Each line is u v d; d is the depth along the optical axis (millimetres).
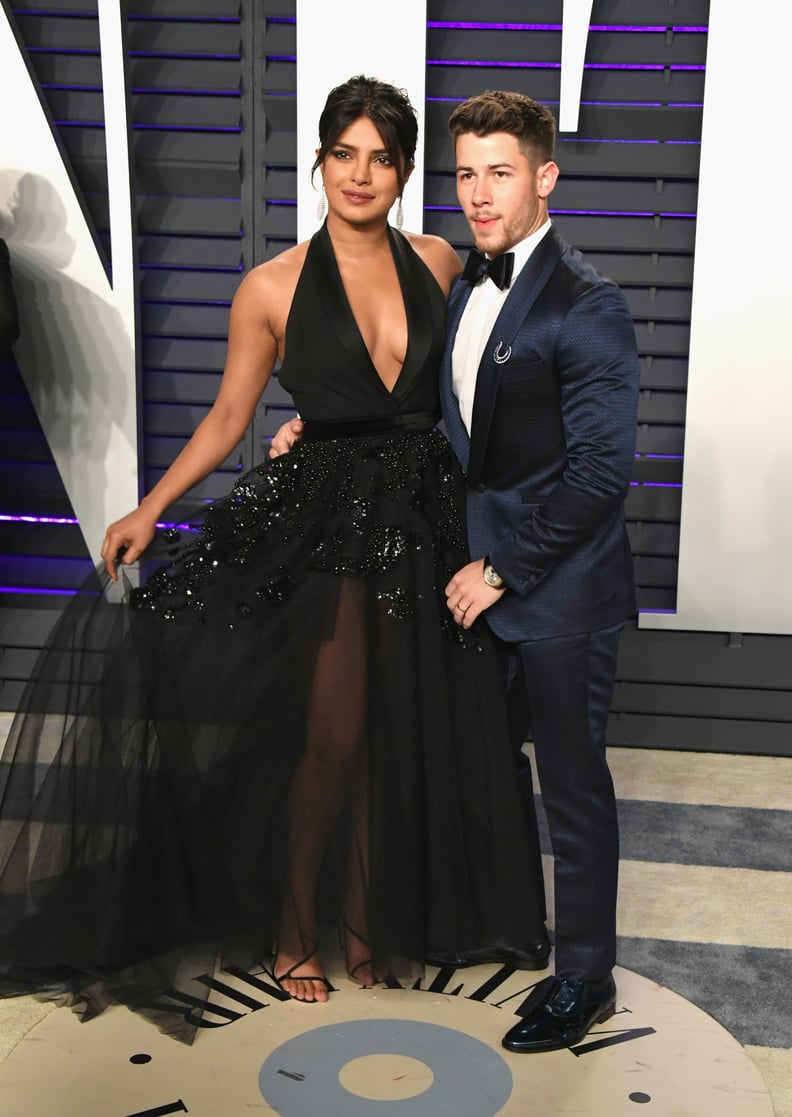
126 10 3260
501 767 2166
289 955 2156
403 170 2117
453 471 2205
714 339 3240
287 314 2178
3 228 3350
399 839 2070
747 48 3084
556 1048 1998
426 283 2201
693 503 3326
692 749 3428
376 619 2105
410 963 2080
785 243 3172
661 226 3285
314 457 2195
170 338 3471
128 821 2104
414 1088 1888
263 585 2150
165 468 3545
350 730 2086
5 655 3570
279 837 2100
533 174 1924
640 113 3209
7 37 3229
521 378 1947
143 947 2078
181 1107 1832
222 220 3365
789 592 3344
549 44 3229
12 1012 2127
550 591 1993
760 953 2338
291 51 3268
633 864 2705
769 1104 1858
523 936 2191
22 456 3533
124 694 2137
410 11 3141
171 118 3328
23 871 2180
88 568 3559
